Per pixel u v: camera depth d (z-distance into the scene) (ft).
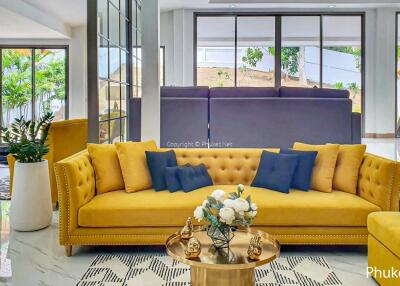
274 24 30.60
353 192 10.57
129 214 9.45
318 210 9.46
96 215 9.41
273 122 16.88
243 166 12.00
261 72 31.04
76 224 9.47
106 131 14.61
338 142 16.97
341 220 9.44
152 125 16.10
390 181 9.42
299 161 10.90
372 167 9.99
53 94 31.65
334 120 16.84
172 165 11.34
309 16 30.37
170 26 30.71
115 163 11.12
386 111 29.78
